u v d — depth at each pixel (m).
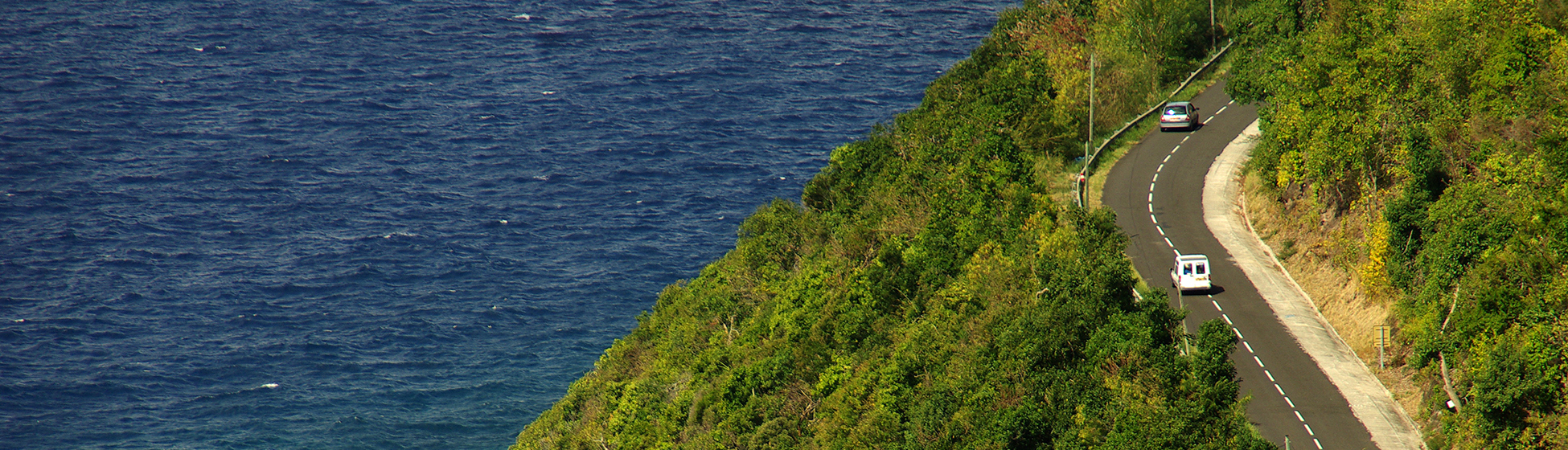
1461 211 120.25
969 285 139.00
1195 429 103.56
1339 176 142.75
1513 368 101.50
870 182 192.38
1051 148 190.62
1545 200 115.06
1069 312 120.44
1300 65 152.62
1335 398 118.94
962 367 123.25
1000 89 197.62
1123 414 106.31
